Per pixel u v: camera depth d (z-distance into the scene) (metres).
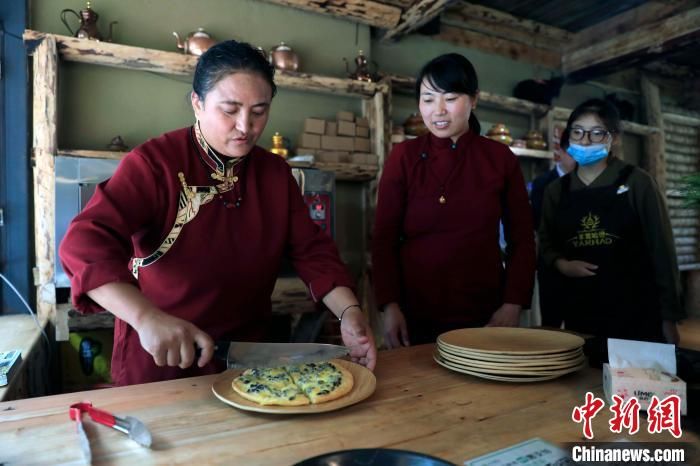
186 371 1.22
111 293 0.89
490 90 4.66
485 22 4.55
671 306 1.90
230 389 0.97
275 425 0.82
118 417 0.82
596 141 1.99
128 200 1.10
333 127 3.54
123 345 1.23
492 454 0.71
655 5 4.29
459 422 0.83
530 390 0.99
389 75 3.79
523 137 4.61
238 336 1.28
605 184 2.04
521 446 0.74
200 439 0.77
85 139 2.96
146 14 3.12
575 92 5.32
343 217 3.80
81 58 2.81
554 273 2.20
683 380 0.94
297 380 0.98
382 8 3.60
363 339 1.11
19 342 2.11
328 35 3.71
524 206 1.78
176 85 3.21
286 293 2.90
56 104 2.65
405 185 1.77
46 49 2.63
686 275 5.21
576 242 2.07
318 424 0.82
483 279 1.73
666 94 5.87
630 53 4.50
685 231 5.69
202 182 1.20
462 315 1.72
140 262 1.19
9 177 2.73
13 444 0.75
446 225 1.71
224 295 1.23
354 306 1.19
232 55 1.06
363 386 0.98
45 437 0.77
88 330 2.56
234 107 1.07
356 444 0.75
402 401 0.93
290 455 0.72
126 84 3.07
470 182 1.70
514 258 1.74
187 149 1.21
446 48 4.41
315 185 3.05
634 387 0.88
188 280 1.19
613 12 4.56
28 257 2.77
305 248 1.32
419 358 1.24
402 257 1.81
